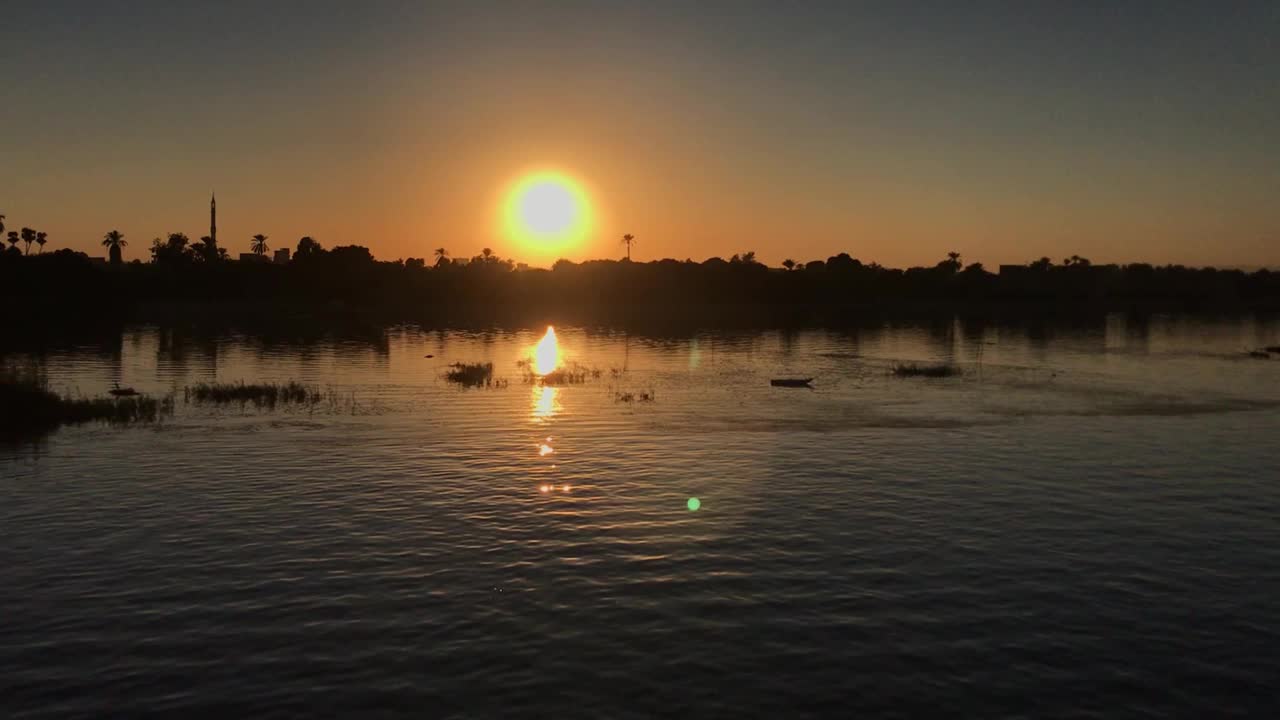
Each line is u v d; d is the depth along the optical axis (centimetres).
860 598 1411
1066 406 3659
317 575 1503
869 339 8175
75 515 1872
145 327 9206
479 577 1495
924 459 2508
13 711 1048
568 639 1248
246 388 3881
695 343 7488
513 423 3150
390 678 1129
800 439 2838
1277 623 1323
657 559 1595
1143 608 1378
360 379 4594
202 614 1334
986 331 9656
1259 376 4931
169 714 1041
